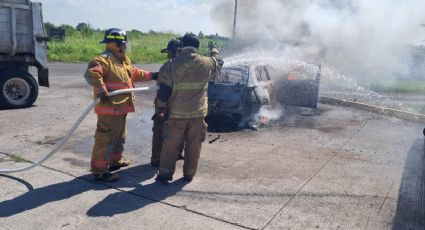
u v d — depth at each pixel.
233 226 3.92
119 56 4.86
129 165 5.52
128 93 4.88
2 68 8.95
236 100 7.88
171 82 4.72
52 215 3.96
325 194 4.84
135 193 4.58
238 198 4.59
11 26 8.77
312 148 6.92
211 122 8.43
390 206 4.59
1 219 3.83
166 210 4.20
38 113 8.54
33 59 9.33
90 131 7.21
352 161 6.28
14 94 9.02
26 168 4.90
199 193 4.67
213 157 6.06
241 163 5.85
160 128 5.34
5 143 6.29
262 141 7.18
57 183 4.75
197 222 3.97
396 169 5.99
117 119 4.76
